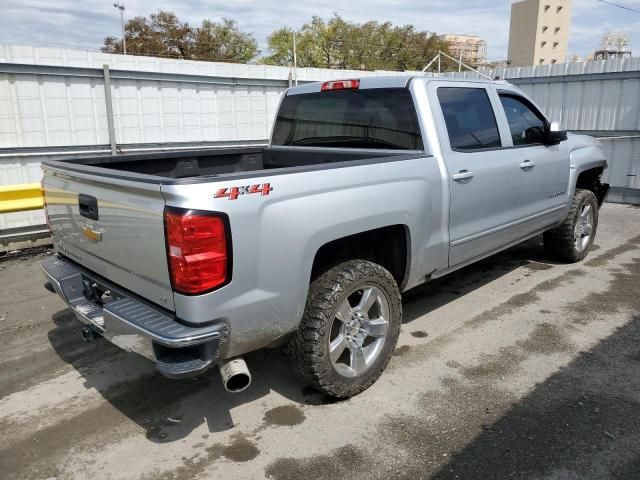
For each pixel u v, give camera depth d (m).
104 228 2.85
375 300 3.27
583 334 4.06
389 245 3.52
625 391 3.26
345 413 3.11
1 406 3.29
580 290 5.03
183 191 2.34
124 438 2.95
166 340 2.37
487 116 4.23
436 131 3.66
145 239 2.55
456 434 2.88
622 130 9.38
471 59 68.50
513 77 10.73
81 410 3.23
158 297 2.59
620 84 9.28
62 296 3.25
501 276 5.48
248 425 3.03
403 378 3.47
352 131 4.09
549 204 5.04
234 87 9.59
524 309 4.59
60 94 7.83
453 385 3.37
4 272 5.92
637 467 2.60
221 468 2.68
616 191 9.57
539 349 3.83
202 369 2.46
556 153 5.02
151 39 44.81
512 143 4.45
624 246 6.61
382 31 55.09
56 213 3.39
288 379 3.53
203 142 9.41
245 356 3.85
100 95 8.20
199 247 2.37
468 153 3.89
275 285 2.66
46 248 6.81
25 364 3.81
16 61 7.68
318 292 2.96
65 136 7.99
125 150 8.59
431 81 3.79
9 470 2.71
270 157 4.80
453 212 3.77
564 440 2.81
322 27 52.53
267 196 2.57
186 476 2.63
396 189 3.25
